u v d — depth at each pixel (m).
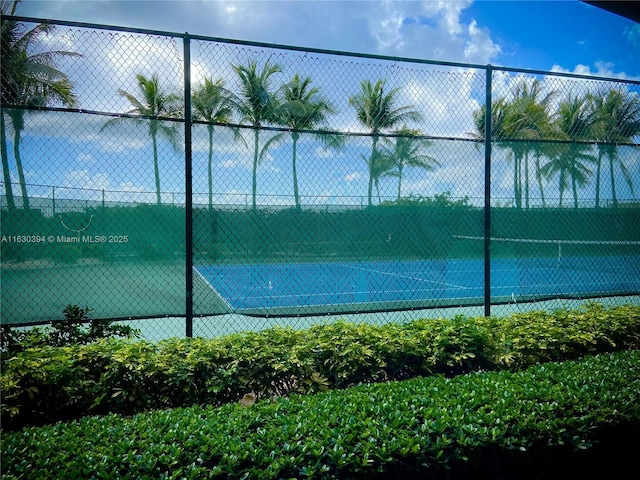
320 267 8.65
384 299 9.48
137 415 2.81
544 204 7.20
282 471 2.29
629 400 3.06
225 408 2.92
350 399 2.98
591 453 2.88
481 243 7.43
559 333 4.56
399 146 6.34
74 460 2.27
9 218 5.72
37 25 5.21
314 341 3.97
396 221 6.80
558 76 5.80
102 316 6.00
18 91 5.89
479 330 4.30
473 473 2.65
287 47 4.94
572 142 6.96
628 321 4.94
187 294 4.65
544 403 2.93
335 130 6.09
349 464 2.35
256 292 9.04
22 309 6.05
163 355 3.68
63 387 3.36
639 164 7.32
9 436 2.50
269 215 6.59
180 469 2.21
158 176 6.35
